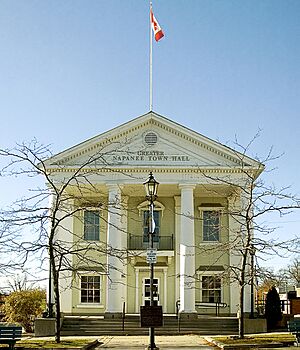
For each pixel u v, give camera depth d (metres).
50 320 35.62
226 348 24.94
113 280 38.41
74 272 29.36
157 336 34.25
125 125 40.78
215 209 45.53
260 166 34.00
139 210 45.97
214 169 40.28
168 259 45.16
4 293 44.16
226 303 44.06
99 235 44.06
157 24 42.25
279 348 24.88
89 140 40.38
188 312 38.53
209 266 44.31
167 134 41.34
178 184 40.75
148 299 45.03
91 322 37.44
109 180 40.47
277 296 38.75
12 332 23.91
